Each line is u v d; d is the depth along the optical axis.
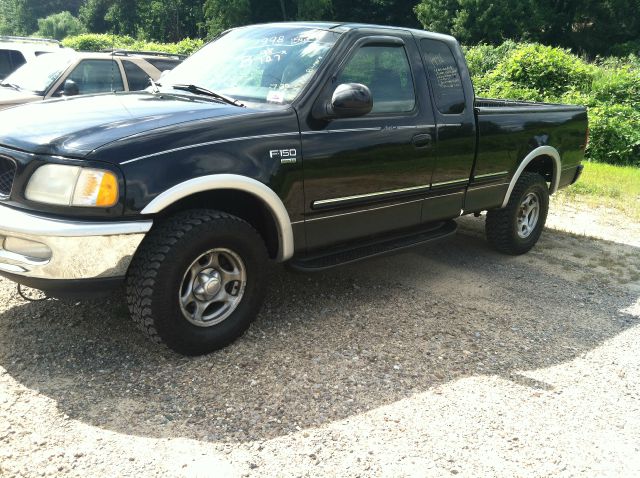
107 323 3.75
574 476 2.66
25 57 10.85
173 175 3.08
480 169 5.00
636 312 4.65
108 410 2.88
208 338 3.40
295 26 4.35
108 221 2.96
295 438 2.77
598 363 3.74
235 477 2.49
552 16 46.19
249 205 3.71
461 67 4.92
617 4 45.72
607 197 8.84
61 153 2.98
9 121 3.44
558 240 6.59
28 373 3.15
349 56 3.99
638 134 12.23
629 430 3.04
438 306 4.46
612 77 14.27
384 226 4.36
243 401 3.03
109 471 2.47
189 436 2.73
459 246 6.14
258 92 3.86
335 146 3.78
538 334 4.11
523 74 15.29
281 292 4.48
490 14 44.69
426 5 49.25
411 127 4.29
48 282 2.99
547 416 3.11
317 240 3.90
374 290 4.69
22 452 2.54
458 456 2.73
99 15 86.50
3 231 3.00
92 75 8.37
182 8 73.56
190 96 3.88
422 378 3.39
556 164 5.91
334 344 3.71
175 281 3.17
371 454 2.70
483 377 3.45
